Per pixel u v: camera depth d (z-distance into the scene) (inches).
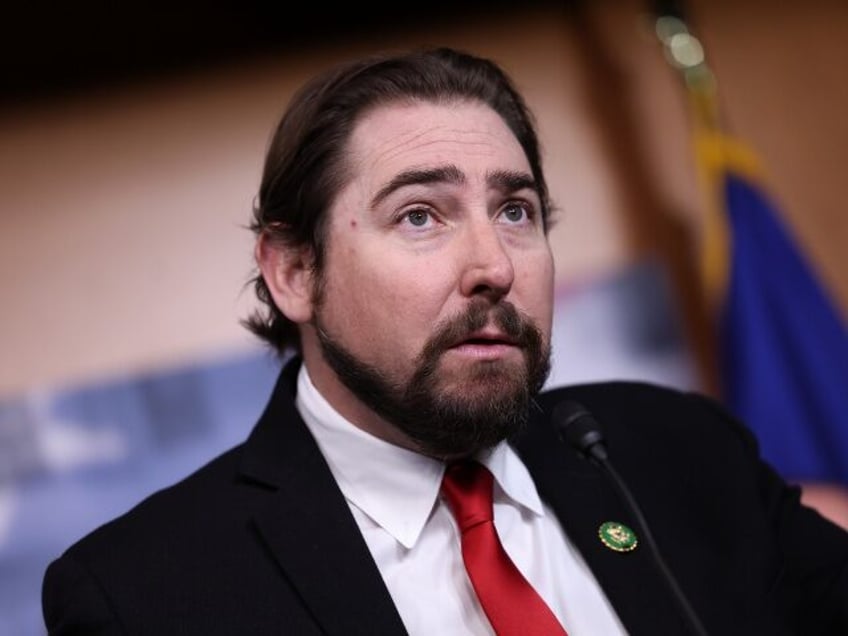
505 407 160.9
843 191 370.3
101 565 161.2
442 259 163.5
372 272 165.9
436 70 179.6
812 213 369.4
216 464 184.5
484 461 173.8
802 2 376.8
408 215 167.2
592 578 171.5
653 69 368.5
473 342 161.9
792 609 178.1
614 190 359.6
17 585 324.5
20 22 344.2
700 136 346.3
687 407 208.2
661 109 366.3
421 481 170.2
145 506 176.1
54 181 353.1
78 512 331.3
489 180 168.4
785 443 323.6
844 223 368.8
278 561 160.4
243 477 175.3
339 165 175.2
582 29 369.7
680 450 196.2
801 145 372.2
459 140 169.6
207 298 347.6
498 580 158.7
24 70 349.7
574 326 348.5
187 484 180.1
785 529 192.4
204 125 357.4
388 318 164.1
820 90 374.3
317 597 155.6
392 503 170.1
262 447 179.6
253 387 339.3
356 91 177.9
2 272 347.6
